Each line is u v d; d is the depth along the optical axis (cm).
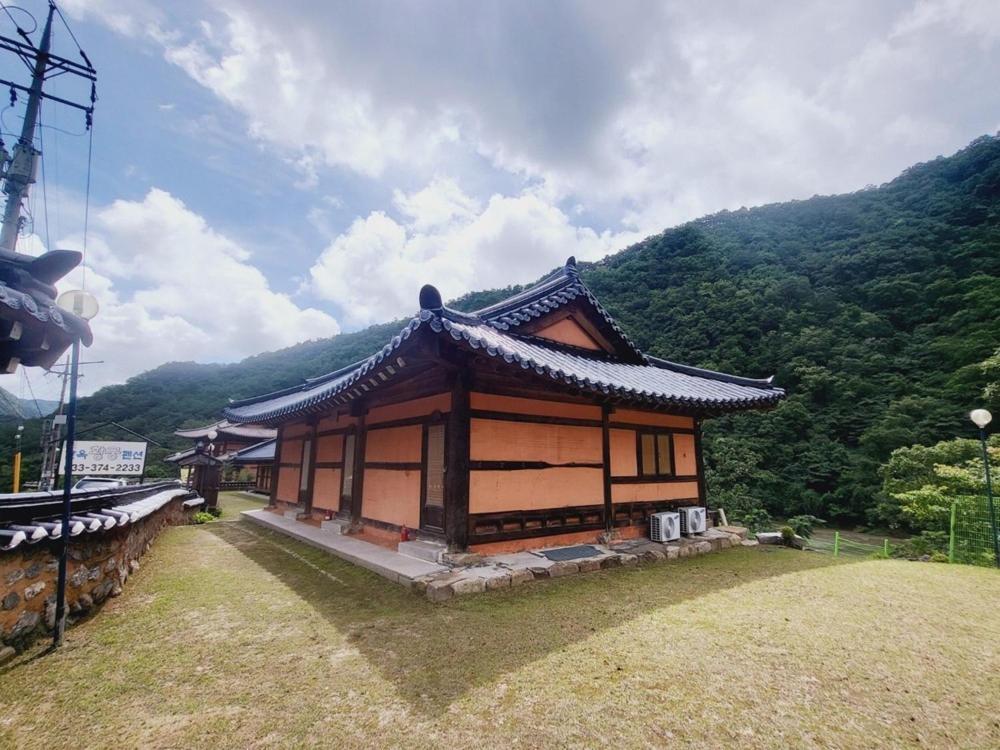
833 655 334
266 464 2312
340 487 917
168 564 622
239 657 326
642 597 472
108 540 468
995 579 578
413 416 687
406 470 689
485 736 233
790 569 618
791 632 377
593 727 242
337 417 966
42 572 357
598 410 732
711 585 527
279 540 816
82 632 372
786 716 255
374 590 491
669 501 836
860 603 464
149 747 225
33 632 346
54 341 301
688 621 400
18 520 331
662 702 266
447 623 392
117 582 487
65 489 345
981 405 2319
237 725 243
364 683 288
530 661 319
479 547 568
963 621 415
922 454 1653
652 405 706
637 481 787
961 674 309
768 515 2548
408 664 314
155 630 377
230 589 499
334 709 258
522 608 431
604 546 671
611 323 826
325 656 328
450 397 612
